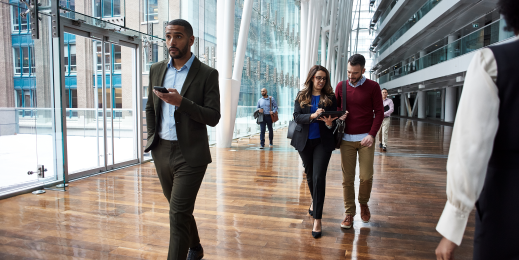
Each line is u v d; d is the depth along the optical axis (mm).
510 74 934
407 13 29344
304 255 2701
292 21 15328
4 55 4293
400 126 18984
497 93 952
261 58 11727
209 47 9094
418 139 11766
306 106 3154
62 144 4750
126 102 6496
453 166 986
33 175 4629
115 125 6270
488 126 942
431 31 21625
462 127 980
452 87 23219
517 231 933
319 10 14258
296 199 4324
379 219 3574
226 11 8133
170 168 2143
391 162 7102
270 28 12445
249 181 5309
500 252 963
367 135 3162
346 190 3303
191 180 2070
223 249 2803
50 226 3314
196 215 3674
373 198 4379
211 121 2070
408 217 3641
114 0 5855
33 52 4539
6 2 4227
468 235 3092
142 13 6547
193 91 2113
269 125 9320
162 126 2174
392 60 36844
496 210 969
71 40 5312
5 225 3336
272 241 2979
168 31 2041
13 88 4355
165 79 2199
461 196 959
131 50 6516
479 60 996
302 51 14836
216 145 9250
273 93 13070
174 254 2018
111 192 4570
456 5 15523
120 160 6406
